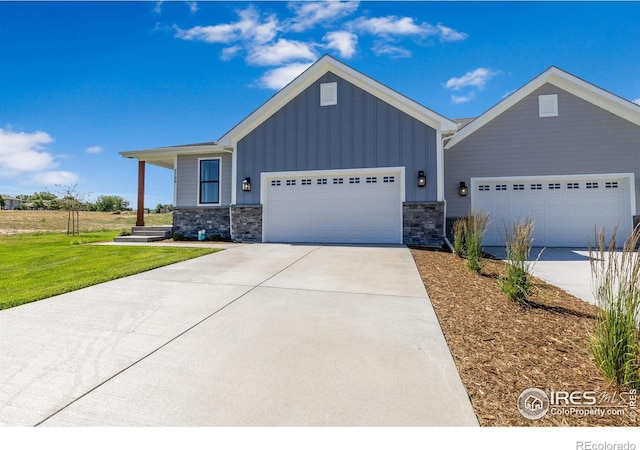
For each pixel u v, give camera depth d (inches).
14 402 89.4
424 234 411.8
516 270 180.5
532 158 465.1
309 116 448.1
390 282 220.8
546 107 460.4
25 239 543.5
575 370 107.3
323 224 444.8
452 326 144.4
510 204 470.9
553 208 458.6
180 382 99.7
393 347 123.9
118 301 179.8
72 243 464.8
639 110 424.8
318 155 443.8
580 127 451.2
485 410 86.7
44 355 116.5
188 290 201.9
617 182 442.0
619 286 106.9
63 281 222.8
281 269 262.1
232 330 140.3
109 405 88.7
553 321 151.3
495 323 148.4
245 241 467.8
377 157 426.0
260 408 87.6
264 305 173.5
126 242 470.6
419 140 415.5
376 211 428.1
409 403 89.5
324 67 441.1
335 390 95.5
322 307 170.1
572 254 385.4
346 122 436.1
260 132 464.8
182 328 142.2
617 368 97.9
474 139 479.8
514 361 113.1
